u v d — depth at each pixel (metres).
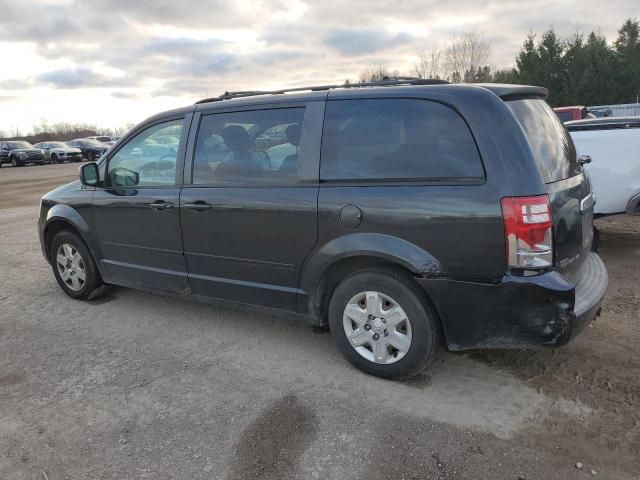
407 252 3.05
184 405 3.24
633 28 42.81
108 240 4.67
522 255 2.80
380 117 3.22
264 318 4.60
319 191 3.35
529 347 2.94
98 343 4.21
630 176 6.04
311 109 3.46
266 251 3.65
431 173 3.02
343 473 2.59
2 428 3.07
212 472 2.63
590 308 2.99
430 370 3.54
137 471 2.66
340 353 3.85
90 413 3.19
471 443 2.78
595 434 2.82
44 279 6.04
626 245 6.60
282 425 2.99
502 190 2.81
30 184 19.86
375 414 3.07
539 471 2.56
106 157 4.64
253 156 3.69
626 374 3.39
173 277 4.27
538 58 39.94
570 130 6.25
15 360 3.95
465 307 3.00
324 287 3.55
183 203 4.01
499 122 2.89
